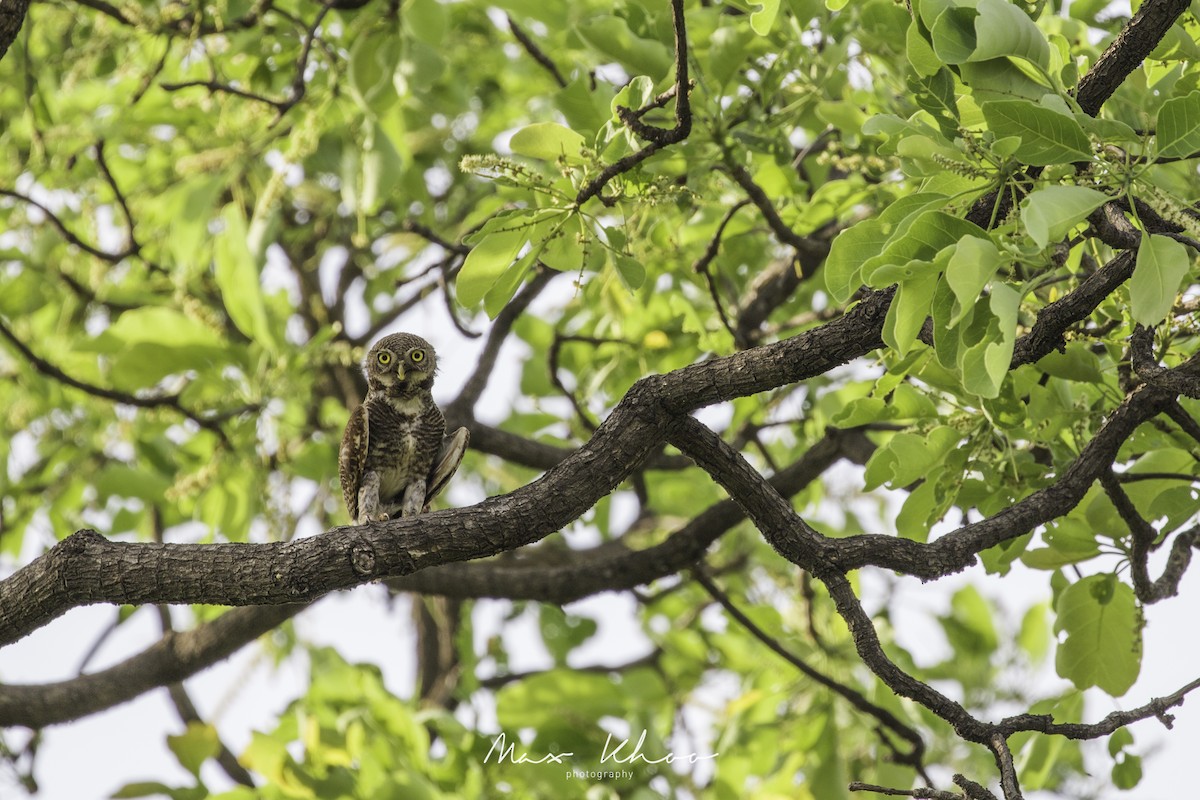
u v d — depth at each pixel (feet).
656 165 32.32
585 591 40.27
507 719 44.34
